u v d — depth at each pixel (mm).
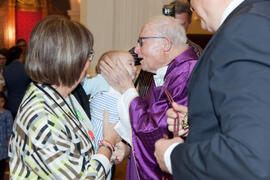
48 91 1234
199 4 1076
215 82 829
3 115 3299
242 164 715
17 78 4328
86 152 1266
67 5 9469
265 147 699
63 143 1145
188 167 854
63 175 1111
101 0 4973
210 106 932
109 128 1565
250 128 714
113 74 1607
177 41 1568
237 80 775
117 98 1632
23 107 1185
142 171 1561
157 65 1620
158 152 1027
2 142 3281
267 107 718
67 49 1188
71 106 1422
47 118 1138
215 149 782
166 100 1542
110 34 5016
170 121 1338
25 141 1129
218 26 1062
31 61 1202
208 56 926
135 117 1511
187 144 913
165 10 2428
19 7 9828
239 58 781
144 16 5070
